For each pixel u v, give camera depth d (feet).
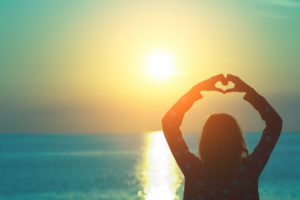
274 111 11.85
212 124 11.41
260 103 11.93
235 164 11.43
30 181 153.99
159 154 336.29
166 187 129.39
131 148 474.49
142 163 233.76
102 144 638.12
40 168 207.21
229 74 12.10
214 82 11.99
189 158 11.60
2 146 558.15
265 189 115.14
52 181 152.87
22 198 114.73
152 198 107.76
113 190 124.47
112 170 191.83
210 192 11.39
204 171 11.44
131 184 138.41
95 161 252.62
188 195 11.55
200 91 11.96
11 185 143.64
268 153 11.62
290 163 216.13
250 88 11.89
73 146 545.03
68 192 123.24
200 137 11.53
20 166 220.64
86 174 174.81
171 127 11.86
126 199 106.93
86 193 120.06
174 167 205.36
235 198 11.36
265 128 11.90
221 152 11.30
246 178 11.37
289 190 112.27
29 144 644.69
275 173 163.63
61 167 211.00
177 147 11.71
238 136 11.37
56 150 426.51
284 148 404.77
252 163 11.46
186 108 11.99
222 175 11.36
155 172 180.24
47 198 112.98
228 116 11.50
